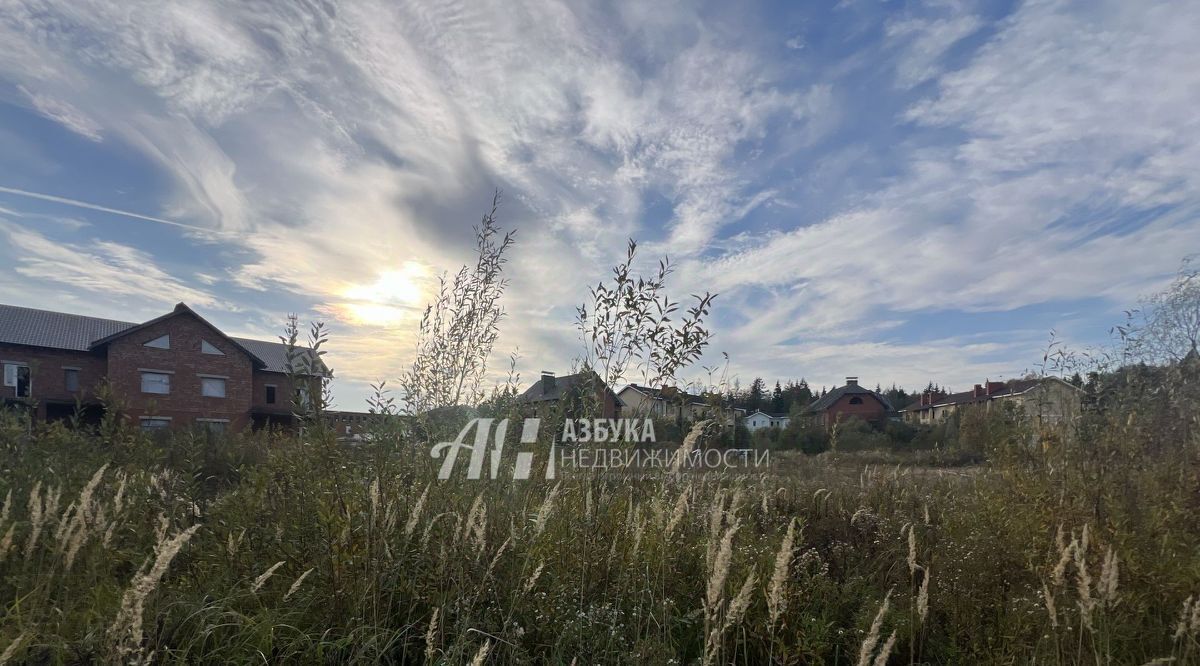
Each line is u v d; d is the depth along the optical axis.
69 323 28.69
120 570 3.61
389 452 3.73
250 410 30.78
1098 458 4.34
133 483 4.23
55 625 2.80
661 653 2.77
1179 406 5.02
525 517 3.68
